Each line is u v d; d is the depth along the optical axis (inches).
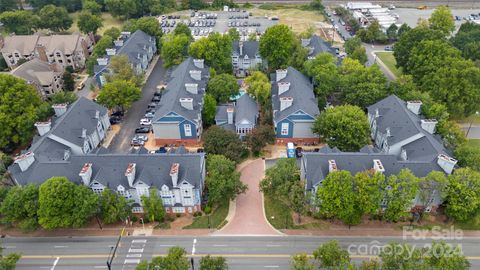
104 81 6033.5
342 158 3590.1
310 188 3526.1
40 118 4808.1
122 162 3649.1
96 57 6510.8
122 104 5211.6
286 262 3228.3
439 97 4995.1
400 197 3257.9
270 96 5319.9
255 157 4530.0
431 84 5191.9
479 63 5890.8
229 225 3595.0
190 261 3218.5
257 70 6092.5
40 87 5693.9
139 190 3565.5
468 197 3228.3
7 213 3344.0
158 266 2770.7
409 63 5930.1
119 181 3565.5
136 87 5600.4
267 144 4773.6
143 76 6195.9
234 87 5359.3
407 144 4084.6
